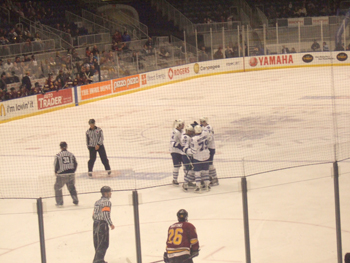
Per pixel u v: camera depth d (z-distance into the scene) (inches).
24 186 575.2
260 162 595.8
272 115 1628.9
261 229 545.6
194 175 740.0
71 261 496.1
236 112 1747.0
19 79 1925.4
